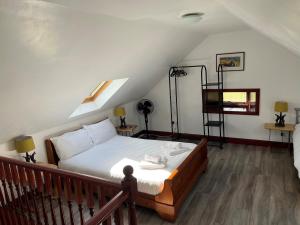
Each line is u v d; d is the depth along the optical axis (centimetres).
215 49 530
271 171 412
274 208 313
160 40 367
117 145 451
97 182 186
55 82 287
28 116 324
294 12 90
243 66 510
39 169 222
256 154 488
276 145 516
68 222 312
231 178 398
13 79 233
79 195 203
